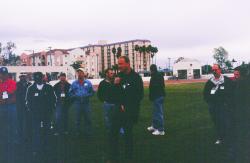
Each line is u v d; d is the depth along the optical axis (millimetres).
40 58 155375
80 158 9586
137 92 8648
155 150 10195
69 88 13945
